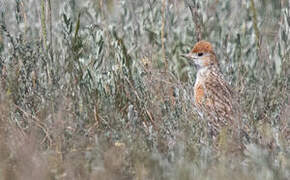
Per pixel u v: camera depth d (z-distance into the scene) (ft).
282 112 57.26
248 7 75.72
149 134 54.54
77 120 55.72
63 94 57.77
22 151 48.60
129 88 62.03
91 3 75.72
